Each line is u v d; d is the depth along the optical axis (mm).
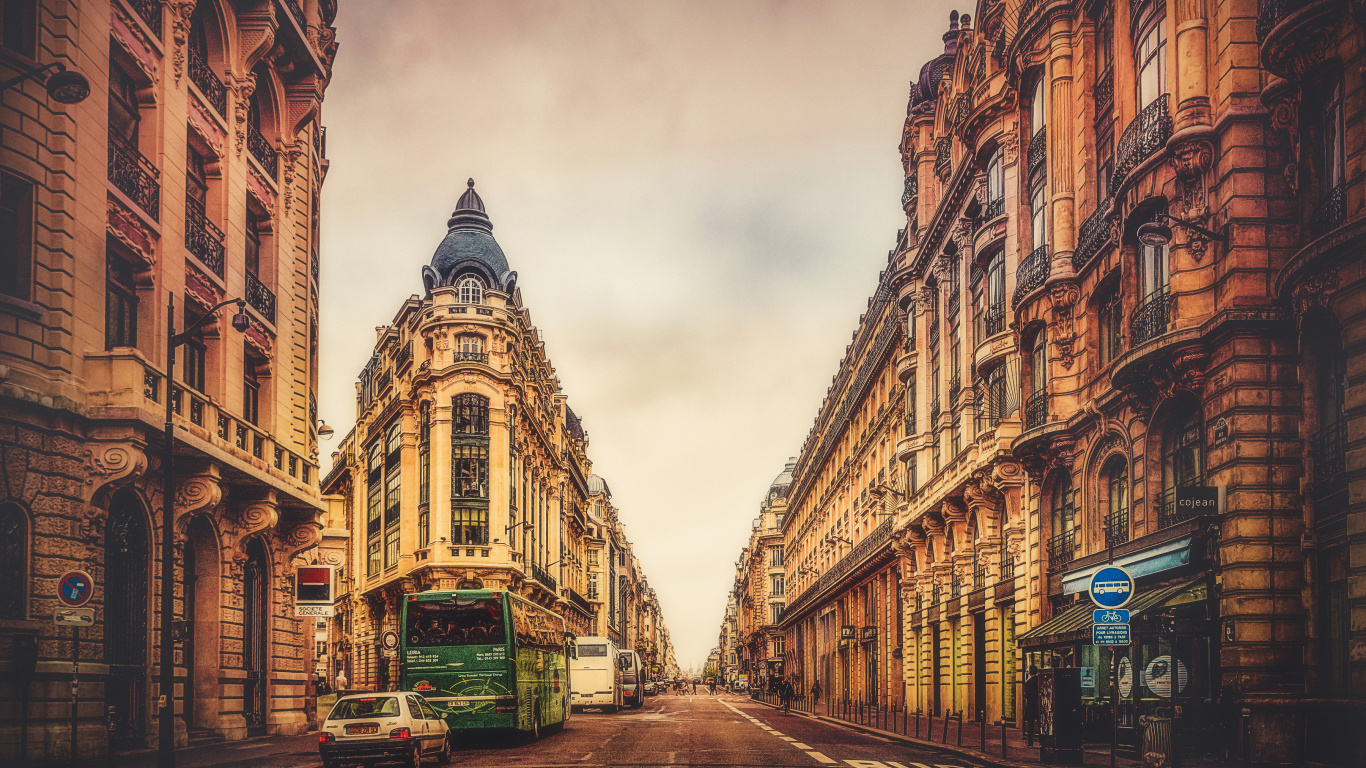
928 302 46000
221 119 27047
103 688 20422
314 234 35781
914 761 21750
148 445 21344
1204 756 18703
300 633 32875
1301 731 17250
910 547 48344
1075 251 28531
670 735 30812
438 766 20562
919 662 46594
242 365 27656
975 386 38406
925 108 47531
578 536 107562
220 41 27484
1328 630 17859
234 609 27234
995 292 34688
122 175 22359
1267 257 19812
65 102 17000
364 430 80938
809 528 93938
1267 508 18969
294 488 29172
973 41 39219
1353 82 16359
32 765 17797
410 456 67125
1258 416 19266
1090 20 28719
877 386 58938
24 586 18766
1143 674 21047
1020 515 31922
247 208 29969
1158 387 21734
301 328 32750
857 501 66750
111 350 20688
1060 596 29266
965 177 37844
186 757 21000
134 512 22656
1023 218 32500
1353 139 16344
